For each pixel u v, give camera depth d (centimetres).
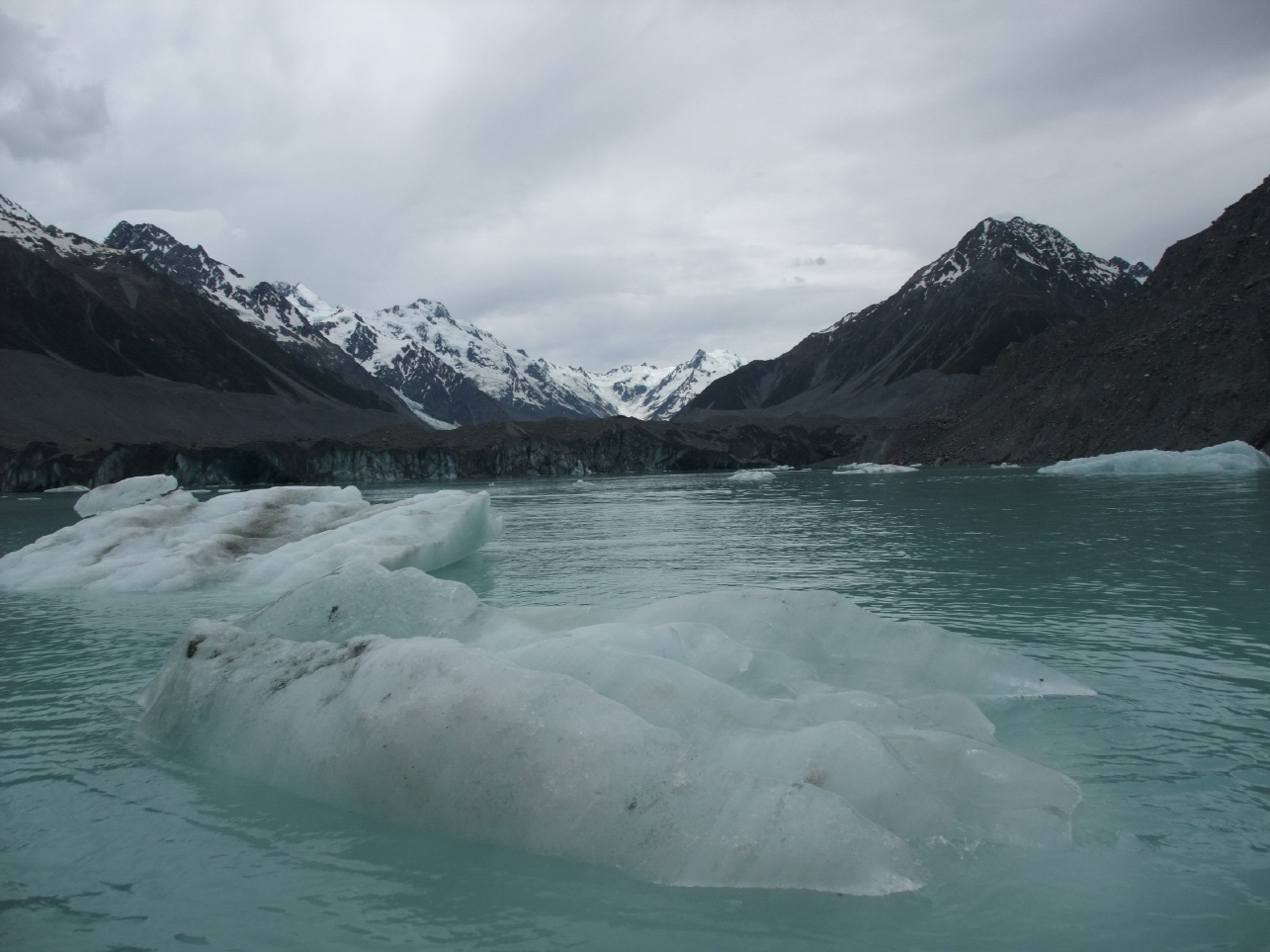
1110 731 541
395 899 369
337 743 486
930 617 919
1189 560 1269
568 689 468
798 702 545
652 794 409
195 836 435
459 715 462
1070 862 373
